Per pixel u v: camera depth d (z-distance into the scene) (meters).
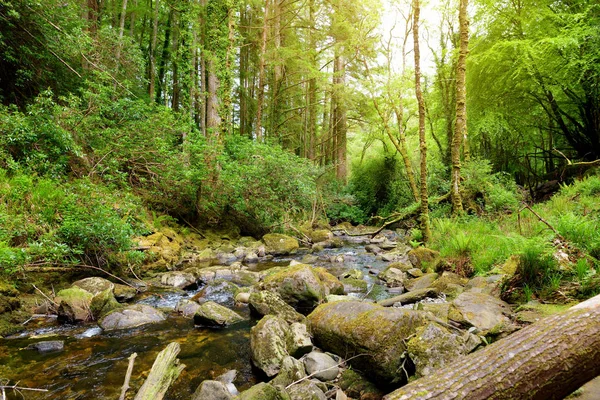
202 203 11.71
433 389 1.45
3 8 7.84
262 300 4.98
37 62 8.98
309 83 21.42
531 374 1.49
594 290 3.61
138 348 3.93
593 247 4.30
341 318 3.62
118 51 10.48
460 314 3.76
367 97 16.98
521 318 3.41
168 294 6.14
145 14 18.62
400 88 12.81
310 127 23.00
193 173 10.45
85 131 8.59
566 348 1.57
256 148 12.33
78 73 9.45
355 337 3.27
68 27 9.51
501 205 8.77
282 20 19.17
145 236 8.65
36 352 3.76
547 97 11.67
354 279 6.86
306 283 5.38
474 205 9.34
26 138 6.86
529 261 4.20
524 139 14.90
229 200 12.21
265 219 12.88
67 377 3.26
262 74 16.05
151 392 2.25
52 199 6.24
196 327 4.62
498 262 5.53
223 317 4.66
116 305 5.07
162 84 20.61
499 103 12.77
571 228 4.79
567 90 10.88
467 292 4.33
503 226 7.36
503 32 12.26
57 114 7.65
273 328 3.65
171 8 18.17
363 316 3.44
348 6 15.47
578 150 12.49
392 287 6.63
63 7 9.36
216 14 13.54
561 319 1.74
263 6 16.88
